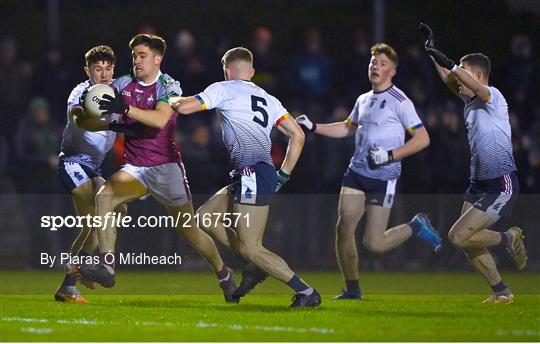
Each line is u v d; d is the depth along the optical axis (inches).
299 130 1352.1
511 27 3051.2
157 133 1391.5
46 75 2618.1
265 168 1330.0
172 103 1323.8
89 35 3186.5
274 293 1748.3
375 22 2785.4
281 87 2723.9
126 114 1334.9
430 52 1453.0
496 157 1467.8
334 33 3174.2
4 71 2723.9
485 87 1459.2
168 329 1139.9
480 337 1090.1
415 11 3132.4
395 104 1518.2
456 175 2401.6
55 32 2876.5
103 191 1378.0
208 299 1576.0
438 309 1386.6
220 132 2452.0
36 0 3223.4
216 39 3075.8
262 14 3240.7
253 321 1215.6
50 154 2518.5
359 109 1551.4
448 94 2716.5
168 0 3287.4
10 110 2696.9
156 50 1384.1
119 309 1366.9
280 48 3164.4
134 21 3245.6
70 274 1348.4
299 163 2410.2
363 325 1181.7
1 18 3157.0
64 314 1302.9
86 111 1328.7
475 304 1477.6
